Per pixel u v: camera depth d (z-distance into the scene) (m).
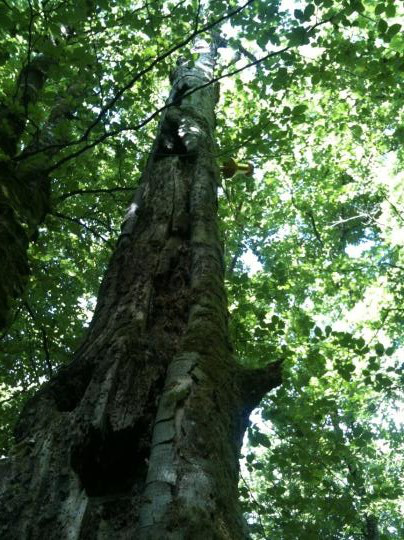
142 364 2.36
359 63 4.82
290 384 6.27
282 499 5.34
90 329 2.83
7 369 7.14
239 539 1.55
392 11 3.95
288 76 4.84
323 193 12.03
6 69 6.11
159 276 3.15
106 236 8.25
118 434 2.03
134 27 4.58
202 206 3.79
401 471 10.53
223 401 2.12
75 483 1.97
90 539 1.77
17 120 4.25
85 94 5.69
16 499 1.90
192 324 2.56
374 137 11.09
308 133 10.13
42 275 6.67
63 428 2.16
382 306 10.02
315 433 5.41
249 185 7.96
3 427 6.98
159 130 5.13
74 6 3.51
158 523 1.44
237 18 4.37
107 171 8.55
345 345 5.55
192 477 1.62
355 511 5.34
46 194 3.92
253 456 5.34
